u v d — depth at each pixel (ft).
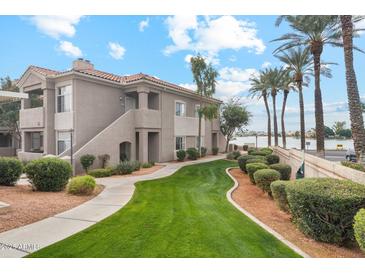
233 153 89.76
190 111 91.76
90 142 56.44
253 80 121.90
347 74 39.58
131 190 36.50
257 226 20.75
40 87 65.57
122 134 64.64
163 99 76.69
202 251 15.89
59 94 63.52
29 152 68.69
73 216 23.15
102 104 66.03
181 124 85.56
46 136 62.85
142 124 67.51
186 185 40.73
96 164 57.41
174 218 22.75
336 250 16.60
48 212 23.93
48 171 33.19
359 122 38.70
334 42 62.44
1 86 95.14
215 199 30.96
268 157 58.44
